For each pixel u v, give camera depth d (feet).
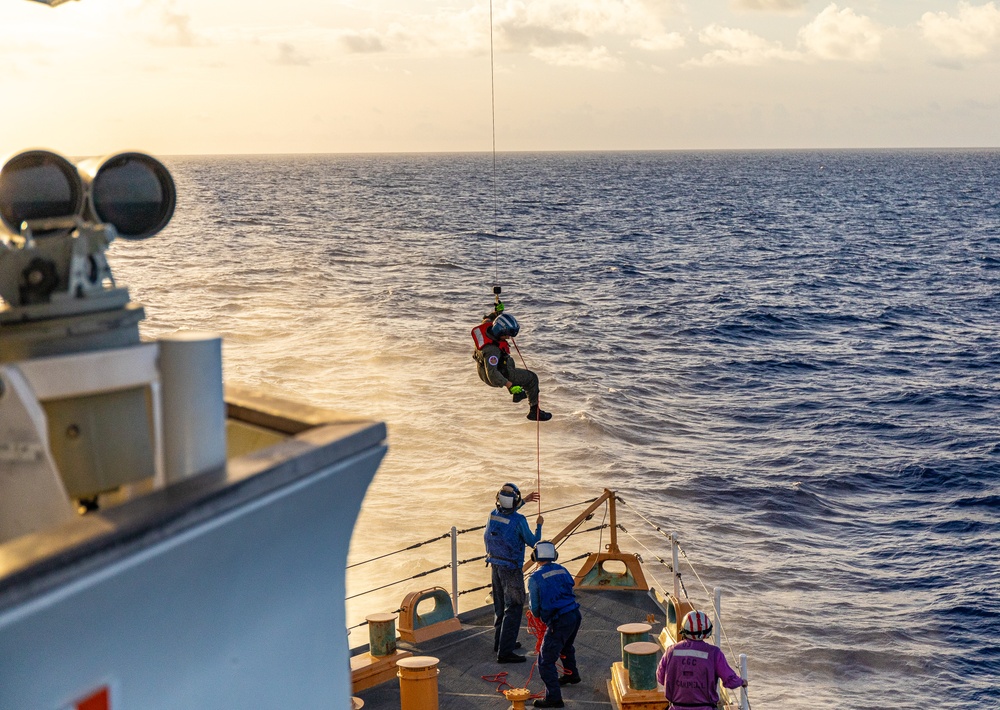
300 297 244.42
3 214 9.48
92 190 9.74
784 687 69.46
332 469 8.56
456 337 191.52
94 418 8.14
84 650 6.36
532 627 33.06
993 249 384.68
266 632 8.26
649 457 120.26
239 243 385.29
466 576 81.25
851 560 91.35
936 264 335.67
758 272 310.04
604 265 320.29
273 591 8.30
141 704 6.90
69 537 6.19
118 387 8.06
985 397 154.10
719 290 268.21
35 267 8.54
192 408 8.05
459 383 153.89
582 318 220.23
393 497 102.12
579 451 120.37
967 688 69.62
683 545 93.45
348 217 530.27
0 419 7.80
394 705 30.45
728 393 156.46
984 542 95.40
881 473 116.98
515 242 395.14
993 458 122.01
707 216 547.08
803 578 86.89
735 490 109.50
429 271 299.17
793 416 142.72
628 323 216.33
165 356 8.08
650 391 154.81
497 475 109.81
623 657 30.22
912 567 89.86
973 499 107.76
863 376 169.99
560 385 154.30
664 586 84.48
